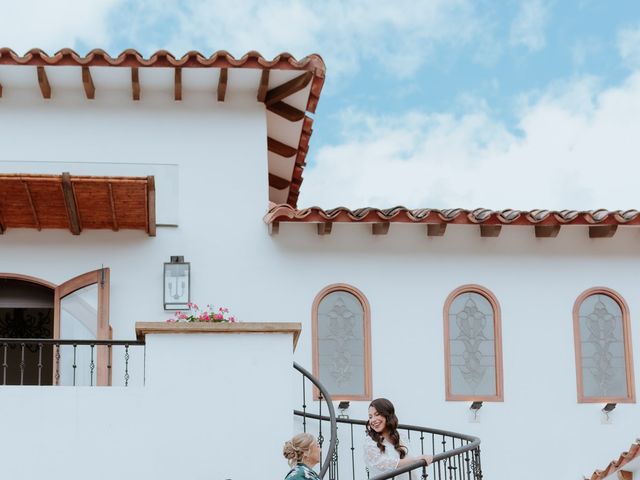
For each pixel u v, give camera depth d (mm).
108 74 12969
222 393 10078
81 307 12703
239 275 12992
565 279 13461
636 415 13156
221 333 10195
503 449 12875
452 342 13148
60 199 12195
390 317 13078
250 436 10016
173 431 9961
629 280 13547
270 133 14469
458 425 12875
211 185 13281
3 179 11719
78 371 12531
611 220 13078
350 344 12969
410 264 13250
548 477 12875
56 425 9914
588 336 13367
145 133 13359
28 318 17391
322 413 12672
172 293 12781
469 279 13312
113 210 12445
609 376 13281
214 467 9922
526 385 13109
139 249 12984
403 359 12984
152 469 9867
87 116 13328
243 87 13469
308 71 12977
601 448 13023
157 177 13250
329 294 13078
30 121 13234
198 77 13133
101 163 13211
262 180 13352
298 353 12812
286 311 12938
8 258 12805
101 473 9836
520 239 13492
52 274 12812
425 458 8680
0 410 9914
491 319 13273
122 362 12570
